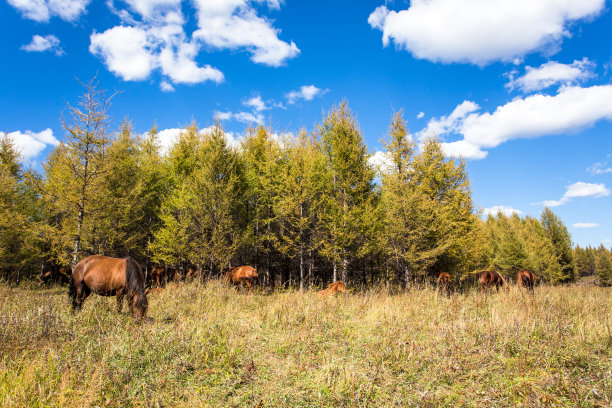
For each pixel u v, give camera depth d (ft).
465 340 17.94
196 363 15.16
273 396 12.84
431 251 45.80
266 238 54.65
